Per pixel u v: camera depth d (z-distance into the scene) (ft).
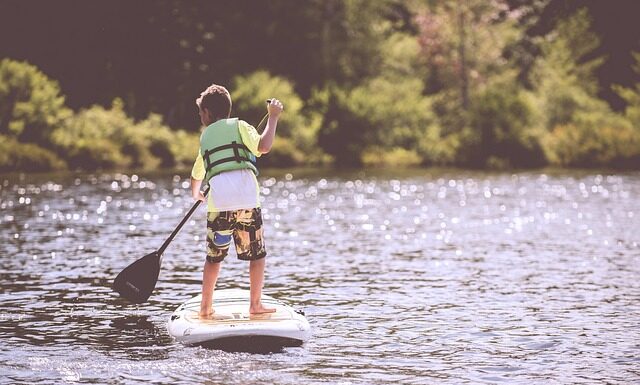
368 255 64.75
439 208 105.09
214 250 37.47
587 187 140.05
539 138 215.92
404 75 265.34
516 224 87.35
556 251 67.36
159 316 42.06
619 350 36.04
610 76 269.44
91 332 38.60
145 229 80.33
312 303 45.91
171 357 34.19
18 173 165.99
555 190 134.21
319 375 32.01
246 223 37.27
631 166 207.21
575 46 268.41
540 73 270.67
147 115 234.99
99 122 197.98
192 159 205.87
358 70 265.95
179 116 241.76
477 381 31.60
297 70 267.59
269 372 32.30
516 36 272.51
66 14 224.74
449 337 38.29
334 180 159.53
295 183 150.71
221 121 37.86
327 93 227.61
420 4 294.25
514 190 134.62
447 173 184.85
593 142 211.61
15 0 219.61
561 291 49.73
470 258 63.36
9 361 33.65
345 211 100.78
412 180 160.04
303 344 36.60
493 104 217.56
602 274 55.98
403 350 35.88
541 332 39.29
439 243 72.33
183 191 127.24
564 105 235.81
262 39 264.31
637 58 241.35
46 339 37.29
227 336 35.53
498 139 214.90
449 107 253.24
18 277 53.11
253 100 221.87
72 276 53.67
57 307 44.11
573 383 31.48
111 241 71.20
